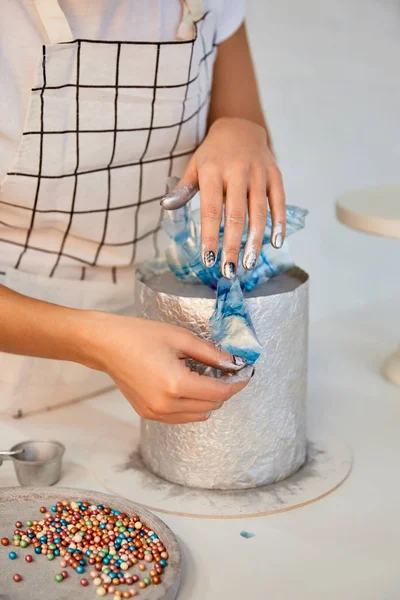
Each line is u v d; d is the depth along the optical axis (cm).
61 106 82
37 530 67
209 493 75
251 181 71
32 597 59
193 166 74
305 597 60
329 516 72
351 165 218
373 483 78
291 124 207
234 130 78
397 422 92
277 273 78
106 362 66
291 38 200
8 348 73
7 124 81
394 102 219
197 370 69
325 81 207
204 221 68
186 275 77
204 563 65
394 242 222
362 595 60
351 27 206
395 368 104
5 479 78
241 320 67
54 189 87
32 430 89
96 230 93
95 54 81
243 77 105
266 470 76
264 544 67
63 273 95
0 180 84
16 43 78
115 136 86
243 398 73
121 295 99
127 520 68
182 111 91
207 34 92
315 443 86
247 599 60
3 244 91
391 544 67
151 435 78
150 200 95
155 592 58
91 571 62
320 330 123
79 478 79
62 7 79
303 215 77
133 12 82
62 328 67
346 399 98
